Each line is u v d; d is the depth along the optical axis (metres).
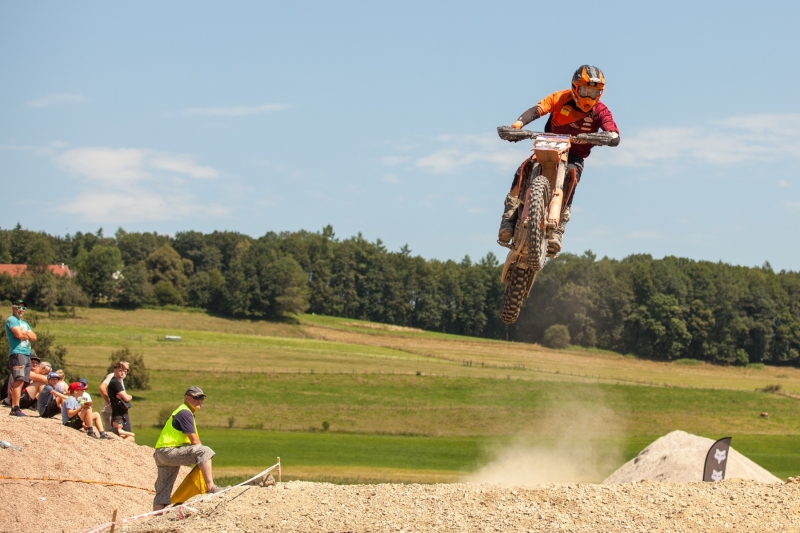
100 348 128.88
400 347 171.25
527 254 12.91
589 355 170.75
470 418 93.44
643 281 178.25
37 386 24.19
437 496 13.55
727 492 13.42
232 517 13.09
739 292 181.38
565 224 13.34
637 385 125.19
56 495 18.38
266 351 146.12
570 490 13.61
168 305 198.38
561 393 114.56
